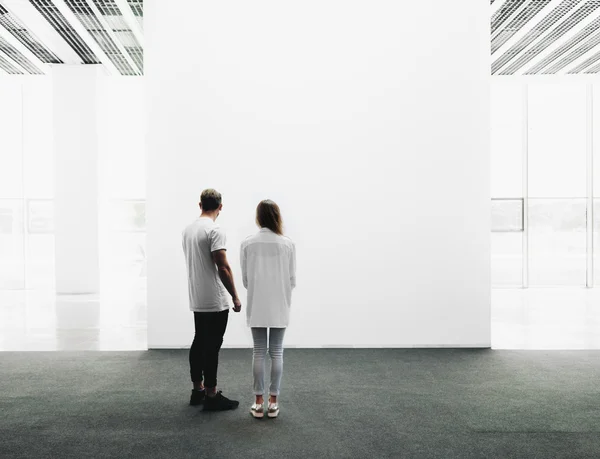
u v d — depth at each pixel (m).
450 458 2.79
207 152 5.47
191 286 3.55
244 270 3.44
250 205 5.49
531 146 10.50
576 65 9.74
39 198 10.99
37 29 8.00
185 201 5.48
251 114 5.48
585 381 4.23
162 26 5.44
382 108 5.48
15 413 3.52
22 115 10.77
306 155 5.48
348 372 4.52
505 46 8.75
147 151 5.46
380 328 5.50
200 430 3.20
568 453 2.85
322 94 5.47
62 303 8.55
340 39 5.46
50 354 5.20
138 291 9.99
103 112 10.05
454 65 5.48
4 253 10.77
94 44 8.52
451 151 5.49
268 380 4.25
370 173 5.48
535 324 6.72
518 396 3.86
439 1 5.46
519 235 10.64
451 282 5.48
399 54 5.47
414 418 3.41
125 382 4.26
